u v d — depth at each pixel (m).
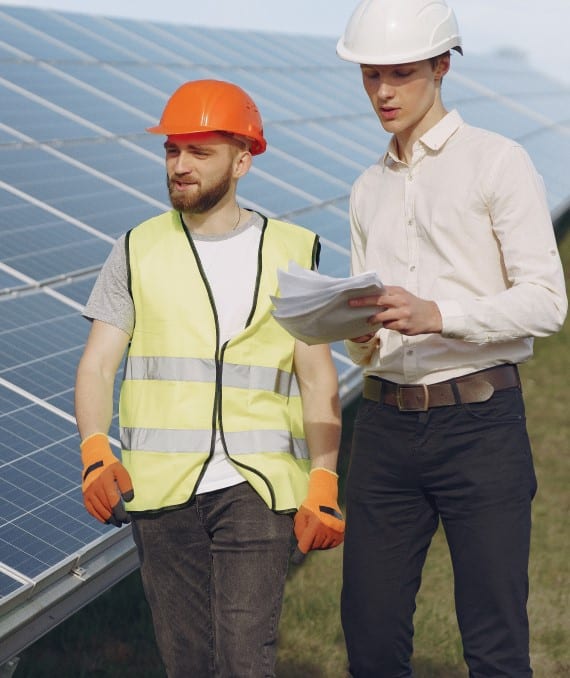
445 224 3.62
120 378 5.64
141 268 3.55
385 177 3.84
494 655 3.66
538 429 9.55
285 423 3.60
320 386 3.67
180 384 3.50
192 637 3.59
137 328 3.58
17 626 3.68
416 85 3.61
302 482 3.59
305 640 6.39
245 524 3.46
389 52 3.56
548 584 7.00
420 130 3.69
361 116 15.11
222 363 3.51
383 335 3.74
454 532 3.71
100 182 8.29
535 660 6.20
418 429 3.68
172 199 3.55
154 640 6.41
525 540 3.64
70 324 5.96
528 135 17.53
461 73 21.11
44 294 6.16
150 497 3.46
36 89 9.93
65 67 11.13
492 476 3.61
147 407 3.53
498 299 3.46
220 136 3.51
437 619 6.64
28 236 6.77
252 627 3.40
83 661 6.14
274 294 3.58
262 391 3.55
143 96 11.32
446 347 3.63
